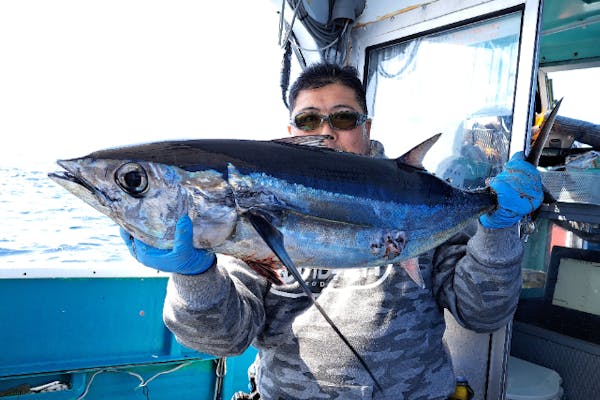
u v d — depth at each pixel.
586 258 2.99
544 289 3.22
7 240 5.61
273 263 1.38
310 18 3.47
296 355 1.75
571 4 3.13
